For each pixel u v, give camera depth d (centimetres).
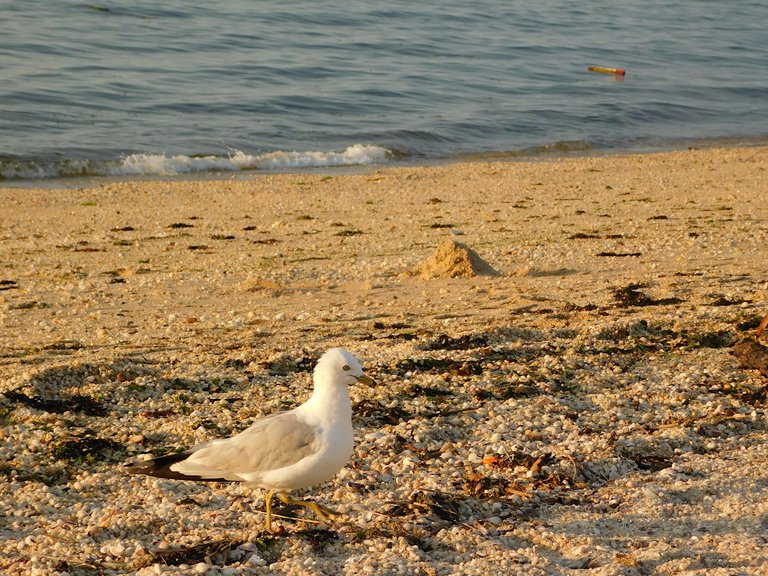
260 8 6178
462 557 656
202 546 657
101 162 2906
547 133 3775
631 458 838
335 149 3334
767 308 1273
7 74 4019
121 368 1023
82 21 5281
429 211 2145
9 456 818
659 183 2520
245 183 2628
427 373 1041
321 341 1178
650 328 1207
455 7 7106
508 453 830
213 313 1345
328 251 1736
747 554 653
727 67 5775
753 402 968
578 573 630
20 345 1173
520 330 1193
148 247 1802
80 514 713
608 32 6812
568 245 1728
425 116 3906
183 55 4759
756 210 2069
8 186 2658
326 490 762
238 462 640
